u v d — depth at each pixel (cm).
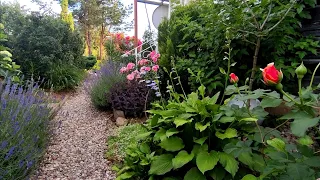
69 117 371
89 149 264
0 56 390
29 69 539
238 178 141
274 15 204
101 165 230
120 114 357
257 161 128
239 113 141
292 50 244
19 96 237
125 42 907
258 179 115
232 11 218
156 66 342
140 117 359
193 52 322
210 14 249
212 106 159
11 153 156
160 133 173
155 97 355
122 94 366
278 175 94
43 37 558
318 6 238
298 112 90
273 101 99
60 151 253
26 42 547
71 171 217
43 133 239
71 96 550
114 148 257
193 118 163
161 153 181
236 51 242
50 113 304
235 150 119
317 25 240
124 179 175
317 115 92
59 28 617
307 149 96
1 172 153
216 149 157
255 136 126
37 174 195
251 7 231
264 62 254
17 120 201
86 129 325
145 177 174
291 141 156
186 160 145
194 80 285
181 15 384
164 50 404
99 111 406
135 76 391
